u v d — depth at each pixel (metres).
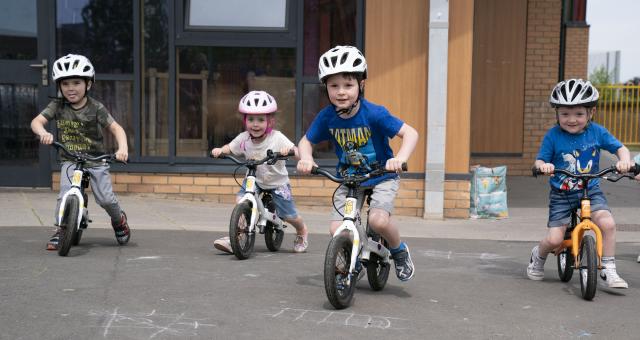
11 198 9.05
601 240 5.27
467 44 9.01
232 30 9.42
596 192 5.57
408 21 9.11
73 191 6.19
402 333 4.35
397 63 9.15
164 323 4.41
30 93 9.64
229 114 9.55
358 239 4.70
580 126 5.53
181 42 9.45
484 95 14.06
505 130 14.17
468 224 8.89
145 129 9.60
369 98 9.21
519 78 14.10
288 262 6.38
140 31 9.49
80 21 9.53
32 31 9.59
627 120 19.50
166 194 9.60
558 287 5.71
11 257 6.11
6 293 4.98
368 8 9.15
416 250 7.19
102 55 9.55
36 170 9.72
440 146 9.07
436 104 9.02
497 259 6.84
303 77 9.40
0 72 9.61
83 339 4.07
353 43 9.36
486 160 14.16
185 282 5.46
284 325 4.43
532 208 10.37
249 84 9.49
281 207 6.76
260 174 6.67
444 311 4.88
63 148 6.19
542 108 14.19
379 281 5.33
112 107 9.59
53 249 6.43
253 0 9.42
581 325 4.64
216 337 4.17
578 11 16.08
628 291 5.60
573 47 15.98
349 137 5.01
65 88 6.36
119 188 9.62
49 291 5.06
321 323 4.50
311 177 9.44
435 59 8.96
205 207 9.26
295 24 9.37
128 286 5.27
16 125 9.65
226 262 6.27
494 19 13.95
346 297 4.84
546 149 5.65
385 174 5.05
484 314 4.84
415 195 9.27
